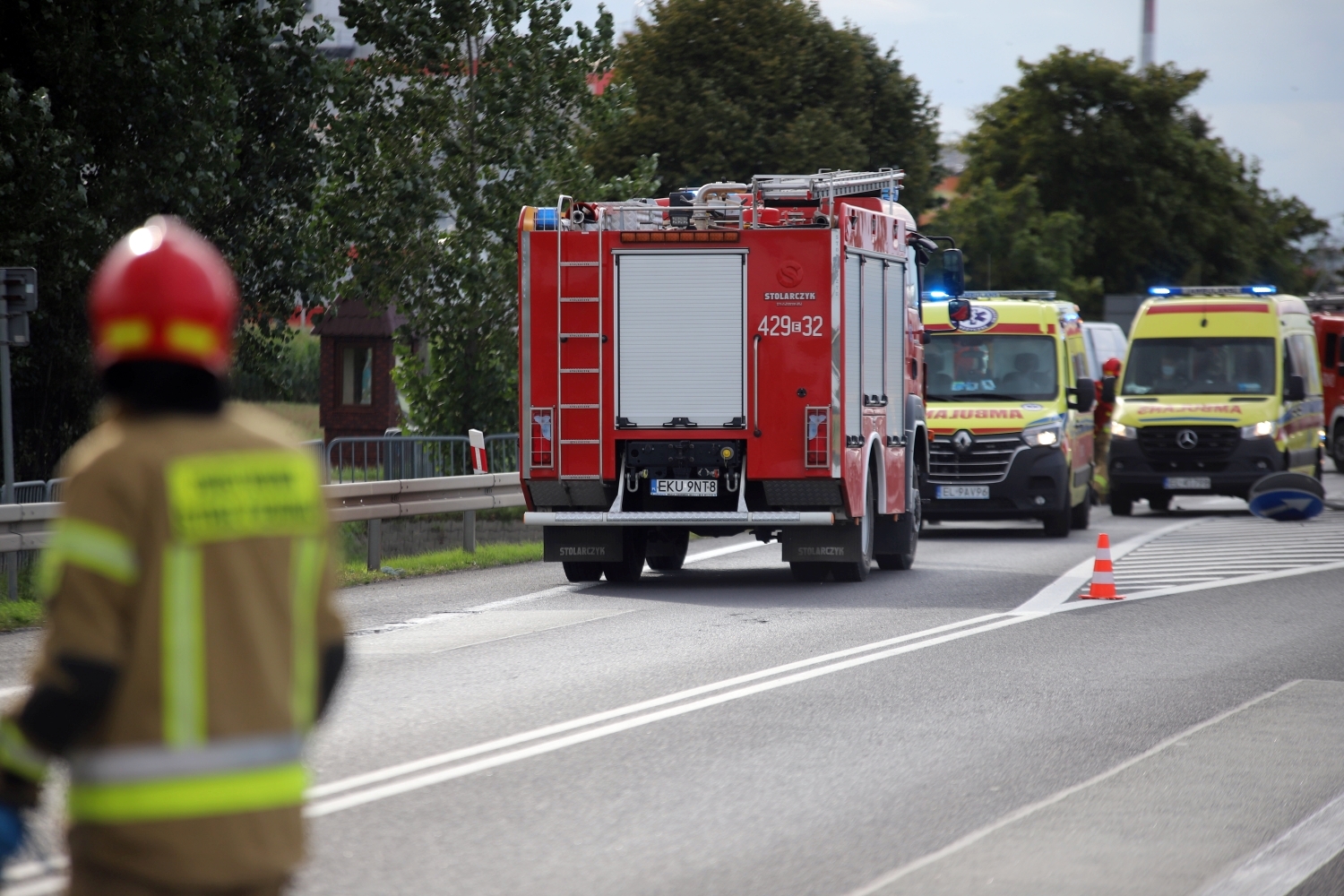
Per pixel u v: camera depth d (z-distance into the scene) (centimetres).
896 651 3947
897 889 1986
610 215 5341
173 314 1045
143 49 6731
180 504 1016
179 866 1009
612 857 2120
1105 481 10200
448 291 9181
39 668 998
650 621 4491
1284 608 4859
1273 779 2620
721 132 14412
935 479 7712
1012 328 8056
